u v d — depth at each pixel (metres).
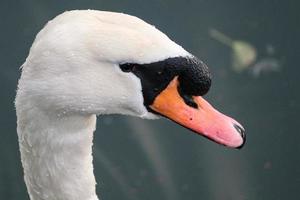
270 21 3.53
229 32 3.50
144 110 2.87
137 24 2.84
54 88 2.84
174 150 3.41
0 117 3.44
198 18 3.53
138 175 3.39
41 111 2.86
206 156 3.40
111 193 3.38
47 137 2.87
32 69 2.84
